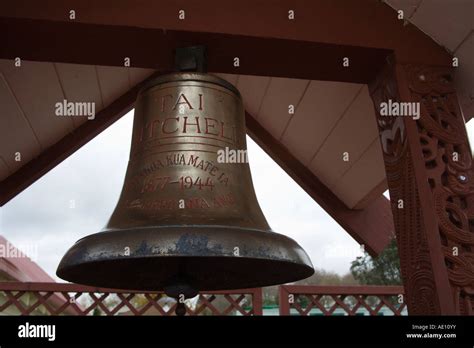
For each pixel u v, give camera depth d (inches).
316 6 90.7
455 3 87.4
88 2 82.2
